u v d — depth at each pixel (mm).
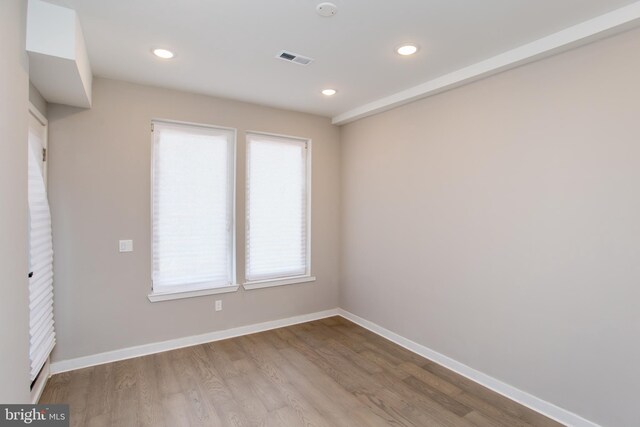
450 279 2973
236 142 3615
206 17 2004
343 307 4320
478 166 2738
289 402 2447
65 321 2832
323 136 4215
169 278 3340
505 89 2551
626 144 1961
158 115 3186
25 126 1727
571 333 2195
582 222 2141
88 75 2580
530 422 2238
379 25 2088
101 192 2955
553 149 2277
